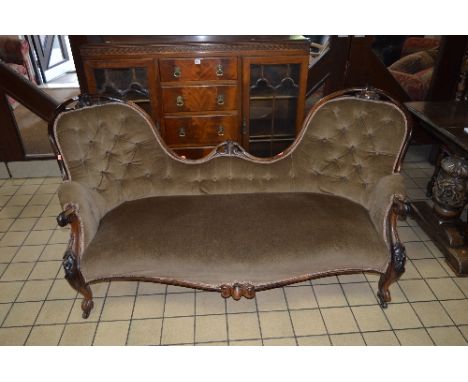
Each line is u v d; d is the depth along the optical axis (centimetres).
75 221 214
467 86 324
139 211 244
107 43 281
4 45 514
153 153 257
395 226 221
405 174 395
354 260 220
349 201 256
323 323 232
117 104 247
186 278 219
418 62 374
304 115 338
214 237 221
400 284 259
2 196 362
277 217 236
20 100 355
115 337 224
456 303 245
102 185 249
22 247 295
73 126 237
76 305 245
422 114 277
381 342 220
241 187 269
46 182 387
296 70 299
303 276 221
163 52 279
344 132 252
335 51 353
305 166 263
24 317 236
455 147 264
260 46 284
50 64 604
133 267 216
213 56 284
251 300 249
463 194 272
